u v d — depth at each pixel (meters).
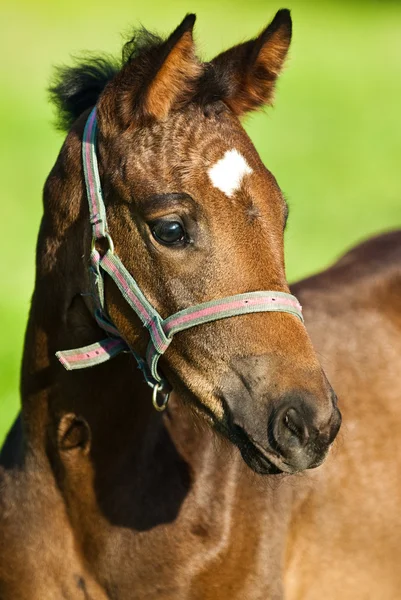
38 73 28.27
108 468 4.76
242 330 4.17
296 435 4.02
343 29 40.62
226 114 4.45
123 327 4.48
